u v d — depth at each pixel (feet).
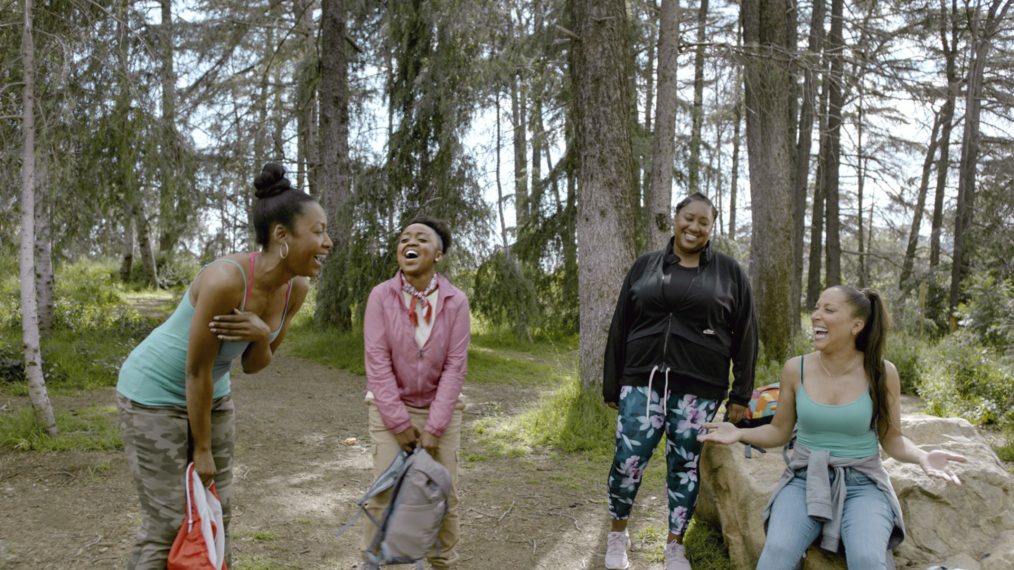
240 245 45.16
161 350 8.14
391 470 9.83
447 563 10.78
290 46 51.57
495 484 17.16
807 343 40.06
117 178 29.14
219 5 43.47
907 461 9.90
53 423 18.72
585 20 22.70
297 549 13.01
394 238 37.52
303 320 46.70
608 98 22.52
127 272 66.33
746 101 33.86
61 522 13.66
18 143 22.47
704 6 63.98
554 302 47.34
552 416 22.17
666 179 26.81
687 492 11.91
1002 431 23.41
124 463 17.34
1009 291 34.96
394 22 38.96
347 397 28.17
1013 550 10.12
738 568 11.68
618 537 12.53
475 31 36.76
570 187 44.86
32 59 18.93
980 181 65.16
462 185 37.96
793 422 10.65
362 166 43.27
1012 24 66.23
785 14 32.81
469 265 40.06
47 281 34.37
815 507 9.55
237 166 45.39
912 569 10.21
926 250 84.58
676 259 12.11
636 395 12.03
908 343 35.94
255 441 20.89
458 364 10.37
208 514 8.11
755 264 34.86
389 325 10.19
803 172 55.93
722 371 11.84
